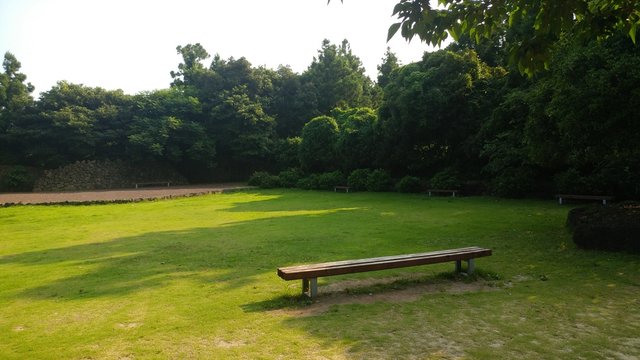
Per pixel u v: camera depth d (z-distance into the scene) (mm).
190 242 9547
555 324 4344
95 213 15758
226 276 6539
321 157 29219
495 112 16938
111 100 35469
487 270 6523
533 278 6141
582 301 5059
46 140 31594
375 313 4754
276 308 4992
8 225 12945
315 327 4344
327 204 17906
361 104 44812
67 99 33375
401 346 3846
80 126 31453
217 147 37625
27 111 32312
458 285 5879
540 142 10227
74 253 8680
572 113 8055
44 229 12086
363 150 26641
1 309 5145
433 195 20953
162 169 36344
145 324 4523
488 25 4270
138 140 31906
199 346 3918
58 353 3816
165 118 33875
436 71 21156
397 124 23078
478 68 20781
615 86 7527
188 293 5668
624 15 4688
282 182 29453
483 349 3762
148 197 21594
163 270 7012
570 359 3549
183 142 34969
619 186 14812
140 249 8898
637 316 4539
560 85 8453
